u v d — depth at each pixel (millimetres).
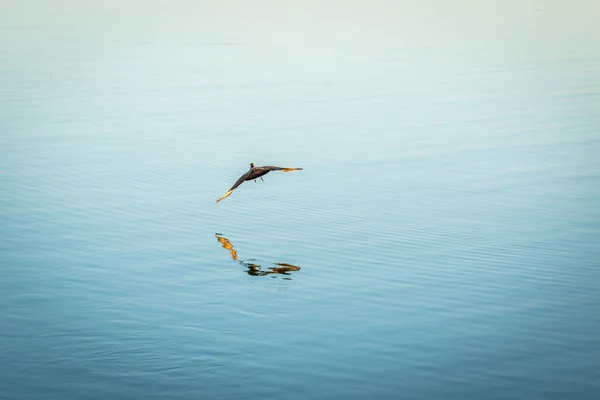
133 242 44594
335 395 30250
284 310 36969
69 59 86312
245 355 33125
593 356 32781
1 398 30297
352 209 49188
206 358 33031
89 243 44344
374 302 37562
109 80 78438
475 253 42844
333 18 108500
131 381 31469
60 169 55750
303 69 82562
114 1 123312
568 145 60562
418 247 43656
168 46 92375
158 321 36094
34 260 42125
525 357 32750
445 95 73750
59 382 31438
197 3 120812
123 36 97938
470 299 37719
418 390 30500
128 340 34469
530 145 60688
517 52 89375
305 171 55844
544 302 37312
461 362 32344
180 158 58062
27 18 109125
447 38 96812
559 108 69500
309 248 43875
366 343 33875
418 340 34094
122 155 58656
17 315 36469
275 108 69688
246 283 39750
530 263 41594
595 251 42906
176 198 51125
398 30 101250
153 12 113625
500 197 50938
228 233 46000
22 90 74625
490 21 106625
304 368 32156
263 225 47062
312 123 65938
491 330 34844
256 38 96625
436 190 52219
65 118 67125
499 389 30547
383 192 51969
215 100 72000
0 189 51938
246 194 51906
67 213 48469
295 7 116625
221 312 36938
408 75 80312
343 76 80000
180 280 40219
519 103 71125
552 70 81438
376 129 64562
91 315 36656
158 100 72062
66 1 122438
